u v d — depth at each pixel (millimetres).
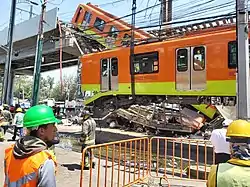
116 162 10094
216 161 6105
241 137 2332
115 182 7453
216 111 14289
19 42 27312
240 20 7746
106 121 19047
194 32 13477
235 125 2416
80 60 18297
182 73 12875
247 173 2207
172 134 15773
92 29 21953
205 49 12188
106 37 20672
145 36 17453
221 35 11750
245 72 7578
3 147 12039
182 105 15102
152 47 13961
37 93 16875
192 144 14203
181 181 7684
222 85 11617
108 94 15828
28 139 2471
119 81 15312
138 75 14445
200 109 14805
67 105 30484
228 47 11523
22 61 32469
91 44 22641
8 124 15383
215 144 6105
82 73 17391
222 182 2215
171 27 15055
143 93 14227
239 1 7773
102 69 16219
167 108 16031
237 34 7777
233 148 2361
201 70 12289
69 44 22281
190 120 14836
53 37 23078
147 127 17000
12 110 21453
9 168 2430
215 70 11844
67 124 25000
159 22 15695
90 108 17547
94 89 16625
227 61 11516
